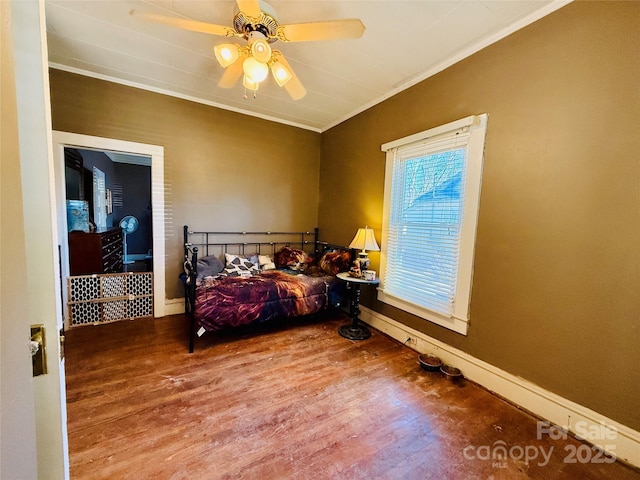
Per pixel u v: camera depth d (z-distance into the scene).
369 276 2.90
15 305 0.42
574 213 1.64
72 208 3.70
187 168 3.32
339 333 2.97
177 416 1.67
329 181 4.06
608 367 1.52
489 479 1.34
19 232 0.44
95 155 5.15
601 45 1.52
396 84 2.77
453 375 2.16
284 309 2.88
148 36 2.17
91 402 1.76
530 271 1.84
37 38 0.53
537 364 1.81
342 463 1.39
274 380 2.08
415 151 2.67
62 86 2.64
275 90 3.01
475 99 2.15
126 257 6.96
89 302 2.96
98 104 2.80
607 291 1.53
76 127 2.72
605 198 1.52
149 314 3.27
